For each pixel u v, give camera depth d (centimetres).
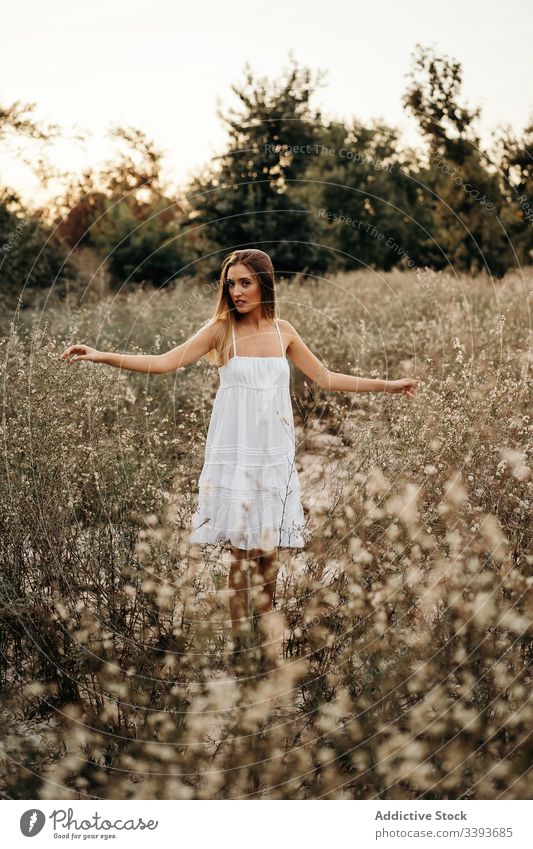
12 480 322
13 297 877
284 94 1323
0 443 329
